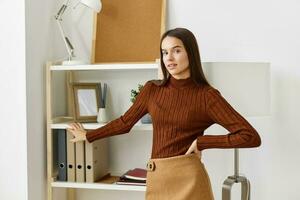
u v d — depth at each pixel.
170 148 1.86
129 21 2.59
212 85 1.99
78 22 2.70
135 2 2.59
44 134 2.48
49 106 2.42
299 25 2.42
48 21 2.52
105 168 2.62
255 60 2.49
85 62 2.54
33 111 2.36
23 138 2.30
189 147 1.86
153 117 1.92
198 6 2.54
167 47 1.84
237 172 2.13
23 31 2.27
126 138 2.69
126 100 2.67
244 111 2.01
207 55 2.54
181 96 1.86
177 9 2.56
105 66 2.35
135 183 2.36
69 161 2.44
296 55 2.44
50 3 2.55
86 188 2.48
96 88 2.57
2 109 2.32
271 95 2.49
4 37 2.30
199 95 1.84
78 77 2.73
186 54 1.84
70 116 2.69
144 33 2.56
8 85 2.30
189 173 1.83
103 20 2.63
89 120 2.49
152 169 1.89
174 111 1.85
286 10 2.44
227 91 1.99
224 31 2.51
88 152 2.40
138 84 2.64
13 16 2.28
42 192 2.45
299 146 2.48
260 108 2.05
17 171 2.32
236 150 2.12
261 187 2.54
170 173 1.84
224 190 2.06
